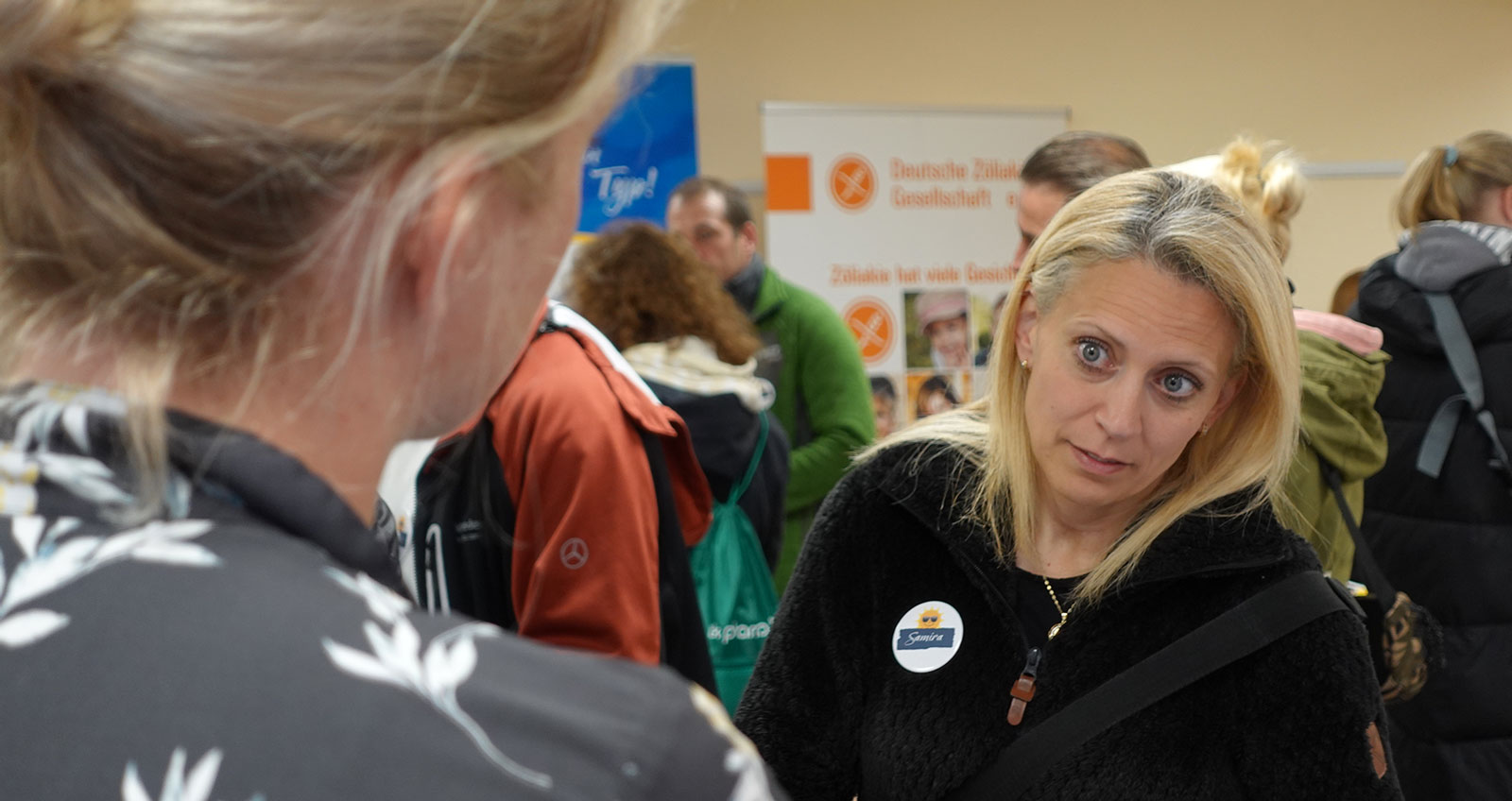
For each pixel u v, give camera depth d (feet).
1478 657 7.55
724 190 11.12
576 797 1.19
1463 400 7.57
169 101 1.22
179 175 1.25
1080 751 3.59
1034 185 6.35
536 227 1.54
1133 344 3.50
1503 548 7.52
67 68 1.23
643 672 1.33
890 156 16.10
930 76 17.28
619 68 1.43
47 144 1.26
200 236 1.27
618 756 1.22
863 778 4.02
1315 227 18.72
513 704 1.24
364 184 1.32
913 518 4.11
